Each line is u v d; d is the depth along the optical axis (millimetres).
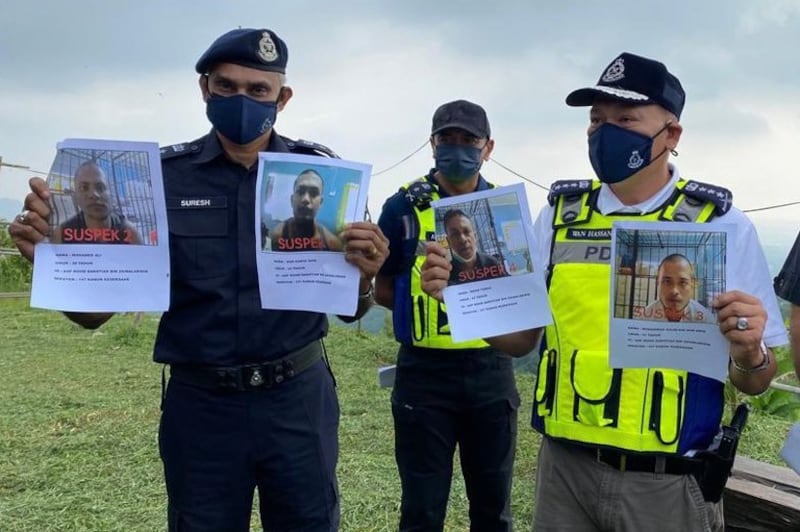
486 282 1923
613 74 1822
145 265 1939
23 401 5777
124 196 1919
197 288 2039
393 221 2789
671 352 1689
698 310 1662
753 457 4367
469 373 2662
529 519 3588
